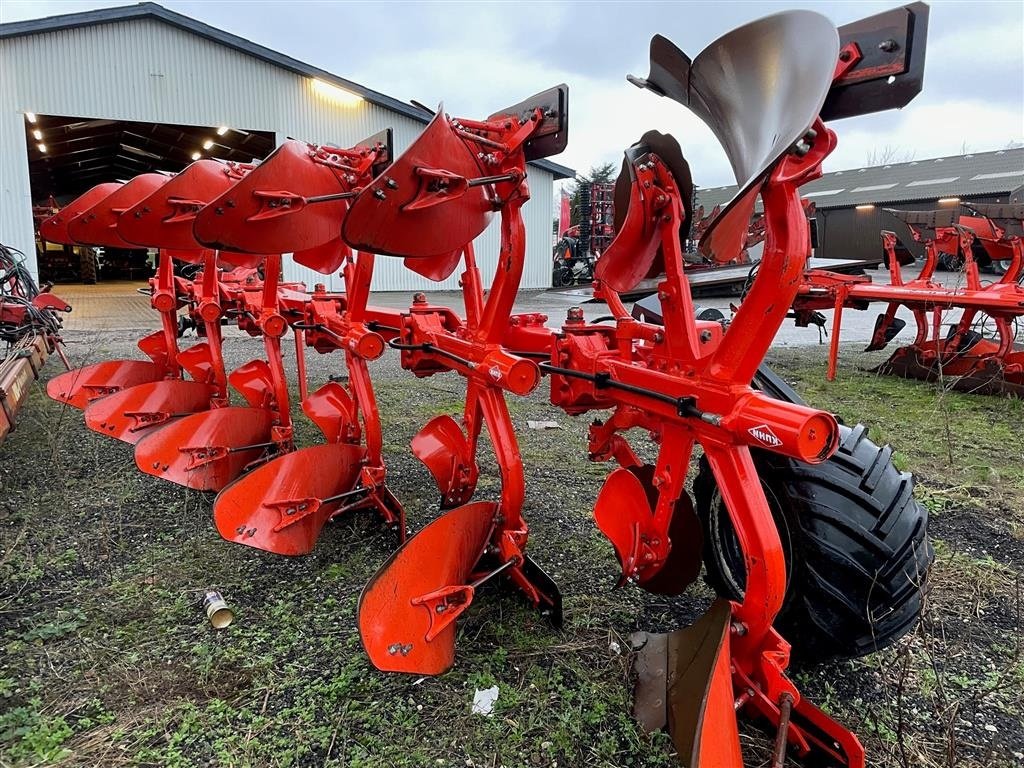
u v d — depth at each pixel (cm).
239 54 1600
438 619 208
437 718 200
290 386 639
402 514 301
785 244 151
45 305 648
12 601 259
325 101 1714
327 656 227
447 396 604
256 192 265
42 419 492
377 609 202
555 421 536
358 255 314
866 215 2897
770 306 157
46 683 212
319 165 287
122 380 490
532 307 1362
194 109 1580
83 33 1457
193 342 895
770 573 162
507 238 240
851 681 219
